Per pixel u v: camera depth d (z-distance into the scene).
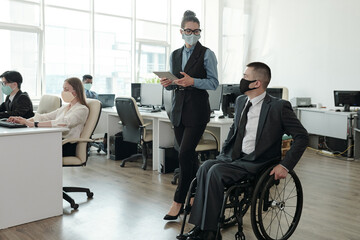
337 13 6.27
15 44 5.61
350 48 6.13
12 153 2.55
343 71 6.25
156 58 7.55
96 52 6.46
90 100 3.24
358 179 4.05
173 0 7.73
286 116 2.11
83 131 3.13
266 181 2.07
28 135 2.62
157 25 7.49
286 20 7.02
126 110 4.40
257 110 2.21
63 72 6.09
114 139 5.02
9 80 3.77
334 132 5.52
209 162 2.21
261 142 2.12
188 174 2.65
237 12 7.77
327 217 2.82
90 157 5.29
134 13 6.92
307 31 6.71
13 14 5.54
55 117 3.37
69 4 6.07
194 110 2.55
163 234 2.46
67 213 2.86
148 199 3.24
